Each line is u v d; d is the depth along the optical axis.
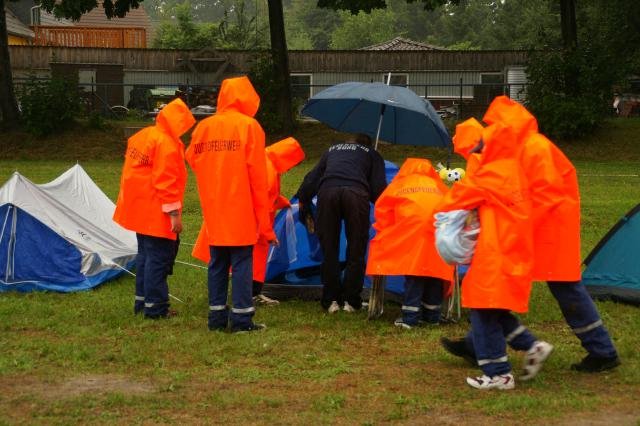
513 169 6.61
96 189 12.93
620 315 9.57
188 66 44.22
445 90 45.94
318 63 45.97
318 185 9.83
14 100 32.50
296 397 6.63
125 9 32.41
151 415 6.18
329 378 7.15
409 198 8.88
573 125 31.50
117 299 10.30
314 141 32.50
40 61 44.25
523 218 6.54
